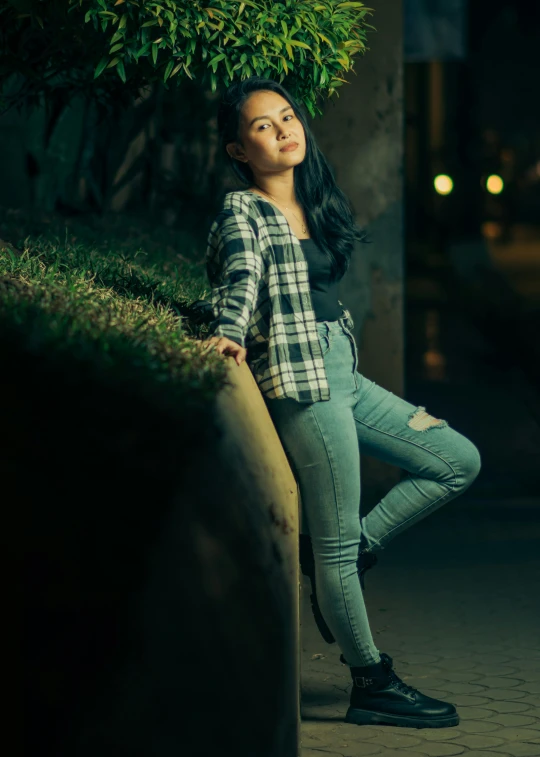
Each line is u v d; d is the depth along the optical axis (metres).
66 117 9.26
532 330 17.84
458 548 7.61
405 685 4.57
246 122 4.18
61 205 9.45
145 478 2.84
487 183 33.34
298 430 4.20
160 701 2.84
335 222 4.27
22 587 2.71
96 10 4.64
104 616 2.74
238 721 3.13
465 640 5.69
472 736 4.39
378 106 8.72
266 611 3.33
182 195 9.71
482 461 10.05
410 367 15.45
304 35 4.83
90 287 4.46
